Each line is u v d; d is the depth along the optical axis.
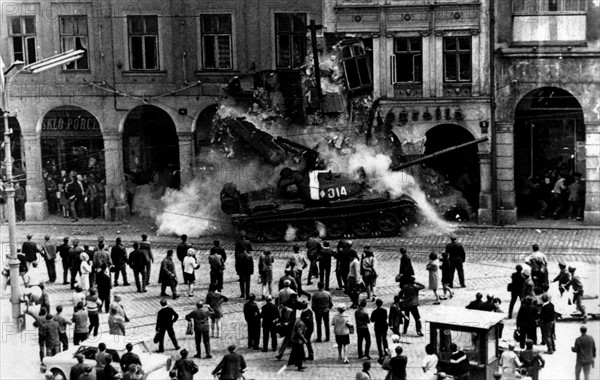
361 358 41.38
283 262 55.62
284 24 65.94
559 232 60.88
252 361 41.28
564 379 38.78
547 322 41.28
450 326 37.06
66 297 50.31
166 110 66.81
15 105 67.50
